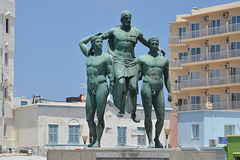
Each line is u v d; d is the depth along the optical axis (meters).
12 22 57.53
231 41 67.62
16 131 55.41
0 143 53.75
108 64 15.96
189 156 15.50
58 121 51.91
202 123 51.00
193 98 70.44
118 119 52.81
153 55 16.33
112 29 16.38
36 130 51.62
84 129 52.62
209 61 68.75
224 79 67.81
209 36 68.88
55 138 51.69
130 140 53.03
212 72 69.06
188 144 52.09
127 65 16.02
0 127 54.22
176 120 55.50
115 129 52.56
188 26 71.56
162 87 16.36
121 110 15.92
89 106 16.17
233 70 67.31
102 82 15.93
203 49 70.19
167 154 15.33
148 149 15.45
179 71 73.12
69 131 52.19
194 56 70.44
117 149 15.22
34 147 51.66
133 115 16.31
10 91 56.50
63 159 15.06
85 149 15.18
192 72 71.00
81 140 52.44
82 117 52.78
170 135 55.47
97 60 15.95
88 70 16.06
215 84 68.31
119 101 15.89
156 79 16.12
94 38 16.03
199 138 51.19
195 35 70.44
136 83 16.05
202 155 15.62
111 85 15.95
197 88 69.56
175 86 72.19
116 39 16.19
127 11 16.23
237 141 46.12
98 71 15.96
